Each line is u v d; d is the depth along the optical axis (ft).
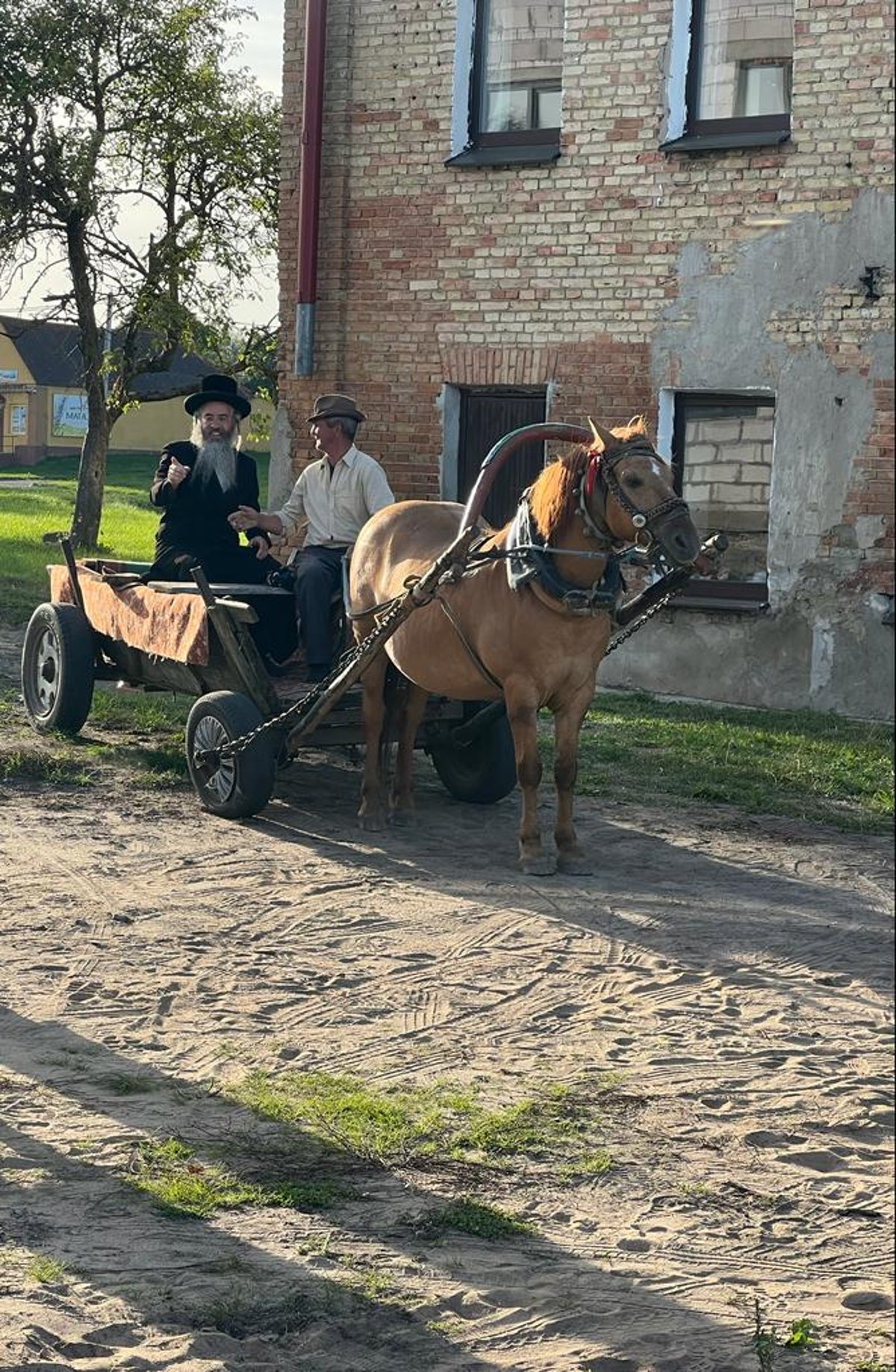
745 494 46.93
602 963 22.99
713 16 46.11
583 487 25.62
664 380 47.01
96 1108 17.43
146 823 30.48
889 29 43.37
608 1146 16.85
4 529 92.12
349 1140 16.76
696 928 24.75
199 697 33.24
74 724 36.86
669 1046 19.81
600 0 47.06
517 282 48.73
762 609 46.14
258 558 34.60
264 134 81.76
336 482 33.14
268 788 30.37
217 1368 12.35
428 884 26.81
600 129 47.32
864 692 45.06
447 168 49.39
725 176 45.75
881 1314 13.56
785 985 22.20
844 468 44.88
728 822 31.86
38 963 22.27
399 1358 12.68
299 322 51.21
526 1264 14.33
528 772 27.37
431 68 49.37
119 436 217.97
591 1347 12.92
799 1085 18.61
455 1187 15.79
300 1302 13.44
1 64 77.71
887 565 44.47
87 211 80.48
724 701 46.91
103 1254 14.21
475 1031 20.16
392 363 50.70
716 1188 15.97
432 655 28.50
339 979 21.95
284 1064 18.90
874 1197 15.83
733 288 45.85
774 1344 13.01
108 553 82.07
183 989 21.39
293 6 51.11
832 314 44.65
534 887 26.81
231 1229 14.76
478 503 26.50
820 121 44.47
